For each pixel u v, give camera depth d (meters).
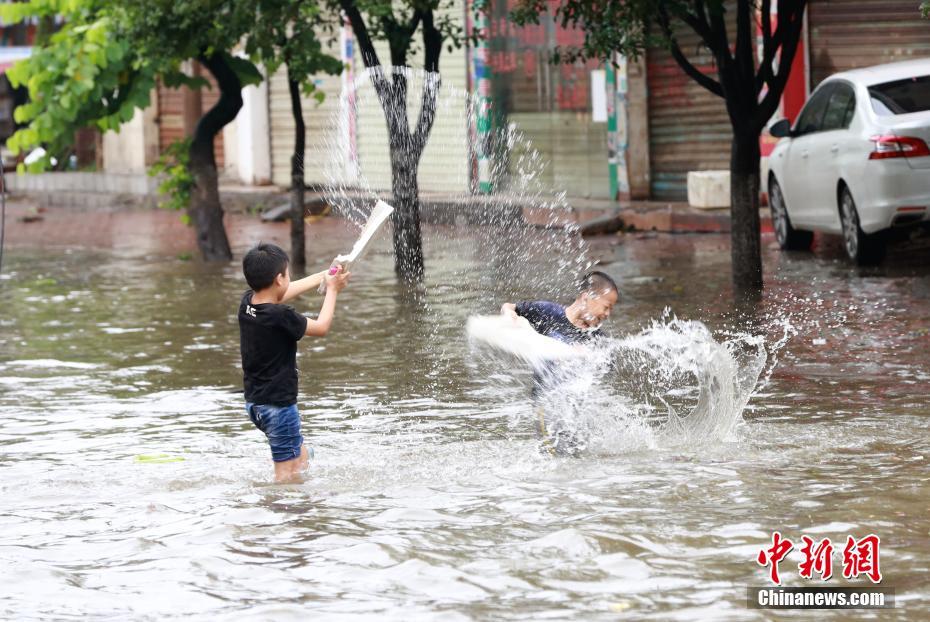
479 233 38.22
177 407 16.81
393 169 29.61
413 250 29.48
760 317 21.75
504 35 42.81
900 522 10.43
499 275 29.14
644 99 40.97
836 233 28.00
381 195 43.59
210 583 9.54
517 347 13.30
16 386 18.52
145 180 56.00
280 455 12.80
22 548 10.62
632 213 37.81
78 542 10.76
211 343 21.81
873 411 14.83
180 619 8.80
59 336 23.16
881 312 21.44
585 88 42.06
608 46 24.17
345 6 28.97
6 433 15.50
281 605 8.91
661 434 14.00
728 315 22.16
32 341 22.66
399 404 16.42
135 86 33.81
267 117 53.03
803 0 23.80
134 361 20.33
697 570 9.45
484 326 13.57
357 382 17.92
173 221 49.28
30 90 34.38
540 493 11.76
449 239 36.97
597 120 41.94
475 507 11.37
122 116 33.84
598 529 10.48
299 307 25.64
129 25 31.58
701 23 24.23
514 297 25.67
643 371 17.50
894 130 25.50
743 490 11.57
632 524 10.62
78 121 35.03
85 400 17.41
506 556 9.91
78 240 43.38
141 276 32.34
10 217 53.94
